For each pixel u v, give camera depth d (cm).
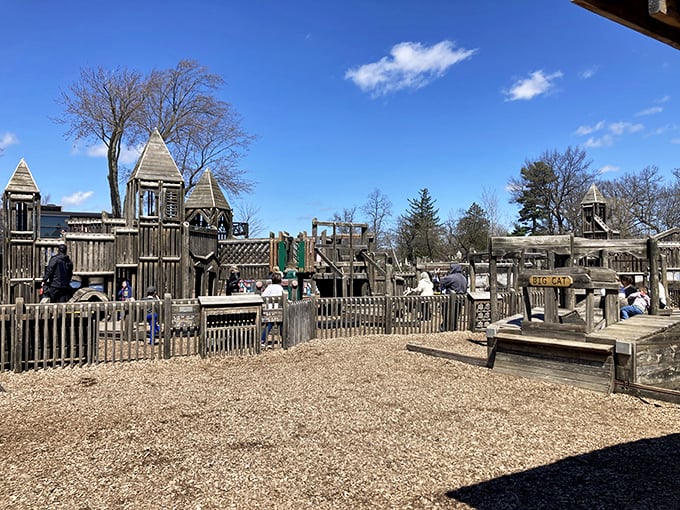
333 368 904
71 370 880
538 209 6425
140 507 381
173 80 3678
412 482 425
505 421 596
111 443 518
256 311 1044
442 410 642
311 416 613
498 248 1021
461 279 1469
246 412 630
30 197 1625
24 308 871
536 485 421
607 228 2405
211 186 2600
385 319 1322
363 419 602
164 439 529
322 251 2058
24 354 879
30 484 420
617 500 394
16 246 1597
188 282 1639
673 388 766
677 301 1727
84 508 379
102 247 1578
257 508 380
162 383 791
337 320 1284
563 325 776
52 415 617
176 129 3675
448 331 1391
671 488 417
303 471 447
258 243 2191
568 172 5969
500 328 864
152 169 1605
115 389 751
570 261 949
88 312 922
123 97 3341
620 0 318
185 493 404
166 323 988
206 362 956
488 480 430
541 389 747
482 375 843
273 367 916
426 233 6144
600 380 732
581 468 458
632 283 1259
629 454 493
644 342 731
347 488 414
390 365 929
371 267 1966
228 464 462
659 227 5466
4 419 602
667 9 293
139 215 1574
